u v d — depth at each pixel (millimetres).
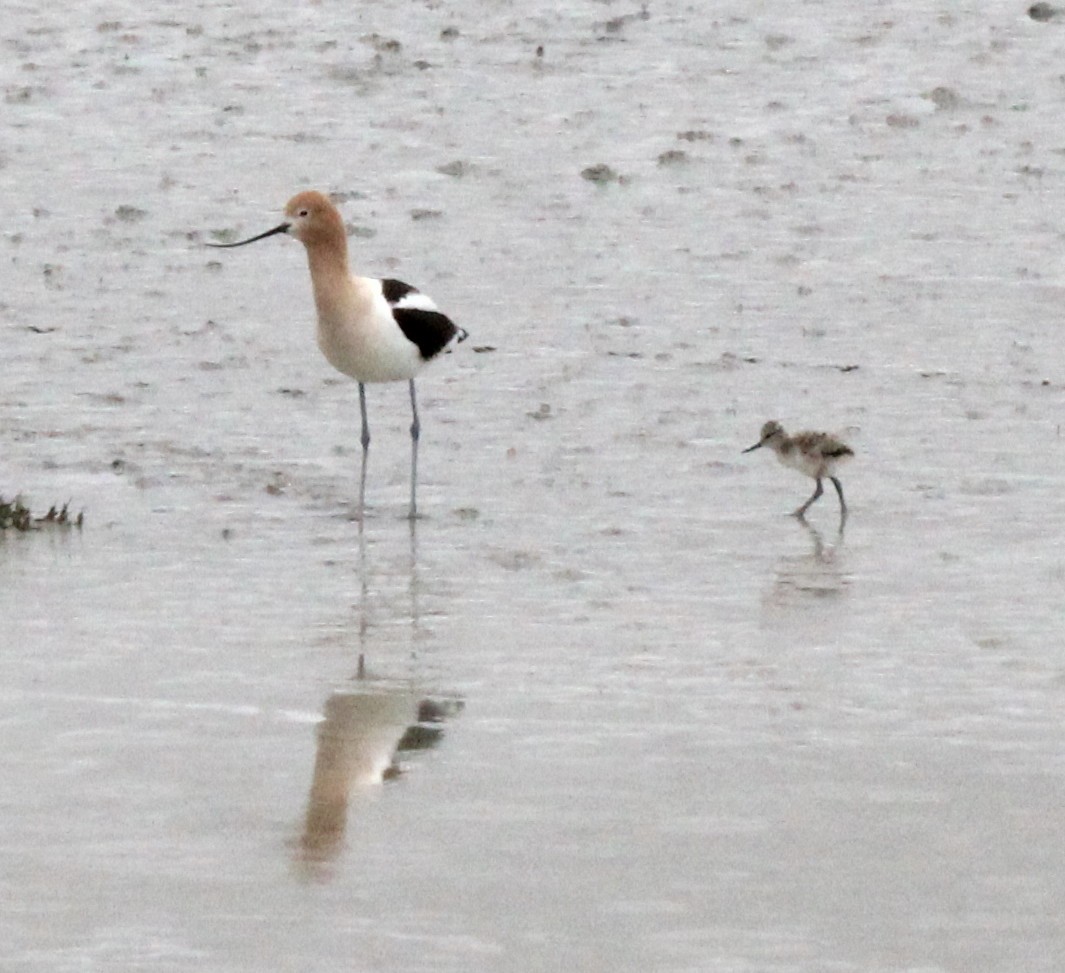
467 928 8867
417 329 15914
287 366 18859
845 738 11008
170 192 23969
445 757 10719
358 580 13766
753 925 8906
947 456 16641
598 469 16375
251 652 12289
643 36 30281
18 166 24703
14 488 15617
